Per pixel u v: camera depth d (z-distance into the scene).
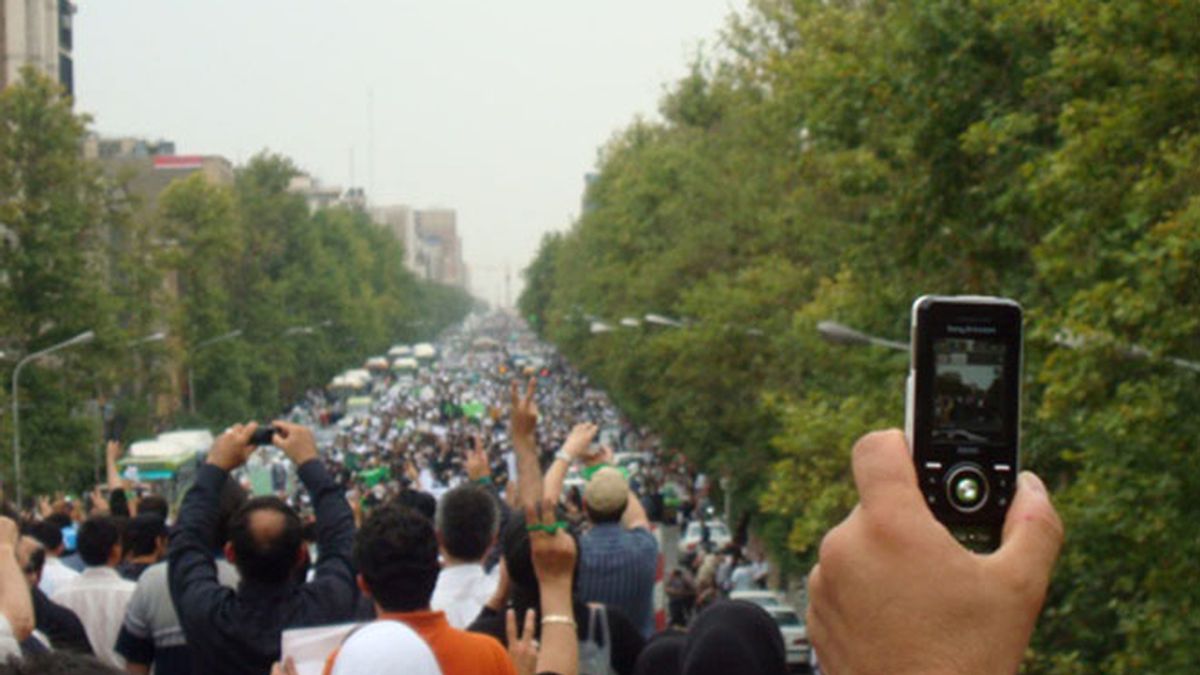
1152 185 16.23
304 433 6.41
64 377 63.31
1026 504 1.96
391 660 3.77
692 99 66.06
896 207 25.25
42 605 7.89
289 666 4.98
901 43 24.11
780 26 47.19
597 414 108.88
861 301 28.73
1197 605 16.09
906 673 1.83
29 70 64.12
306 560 7.64
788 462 27.48
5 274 64.00
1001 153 23.66
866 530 1.89
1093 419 16.73
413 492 9.49
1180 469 16.38
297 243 127.50
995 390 2.38
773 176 48.31
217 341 91.38
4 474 60.06
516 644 5.16
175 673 7.25
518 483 7.51
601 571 7.29
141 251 72.50
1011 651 1.84
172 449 63.28
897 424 26.05
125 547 10.59
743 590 39.66
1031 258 23.92
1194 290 15.85
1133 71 17.44
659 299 59.38
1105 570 18.12
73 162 64.06
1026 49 23.45
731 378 46.56
